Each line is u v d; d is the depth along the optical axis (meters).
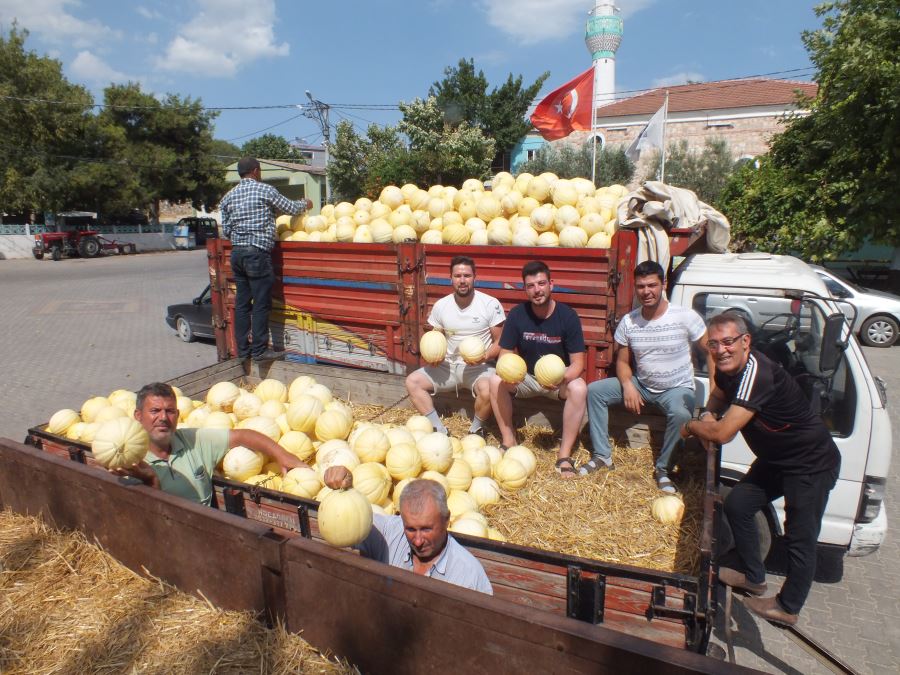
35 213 41.59
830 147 14.56
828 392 4.55
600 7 37.94
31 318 17.03
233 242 7.09
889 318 13.41
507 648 2.02
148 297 21.34
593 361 5.34
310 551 2.42
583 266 5.26
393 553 3.09
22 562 3.24
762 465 4.03
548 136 16.08
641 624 2.71
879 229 14.12
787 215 15.43
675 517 4.15
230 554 2.68
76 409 8.95
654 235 5.06
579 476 4.88
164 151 44.22
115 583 3.06
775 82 31.67
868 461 4.46
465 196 6.84
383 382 6.44
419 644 2.21
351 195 35.56
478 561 2.94
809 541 3.82
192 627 2.68
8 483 3.78
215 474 4.41
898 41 12.99
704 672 1.70
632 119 32.34
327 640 2.47
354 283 6.65
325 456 4.53
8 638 2.74
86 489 3.28
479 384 5.44
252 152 82.88
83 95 39.41
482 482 4.61
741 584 4.09
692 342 4.81
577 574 2.75
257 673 2.43
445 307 5.75
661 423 5.18
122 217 47.62
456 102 35.97
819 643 4.15
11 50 36.28
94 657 2.58
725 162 26.88
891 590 4.99
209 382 6.80
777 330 4.96
